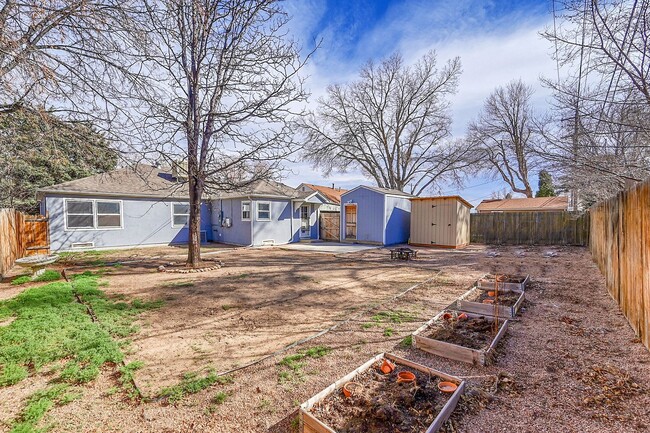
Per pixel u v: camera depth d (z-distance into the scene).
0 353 3.44
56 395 2.74
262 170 9.79
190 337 4.07
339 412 2.30
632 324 4.06
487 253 12.13
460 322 4.25
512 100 21.77
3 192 11.91
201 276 7.94
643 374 2.93
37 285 6.95
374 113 26.06
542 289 6.24
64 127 5.77
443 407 2.29
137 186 14.47
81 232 12.87
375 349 3.59
